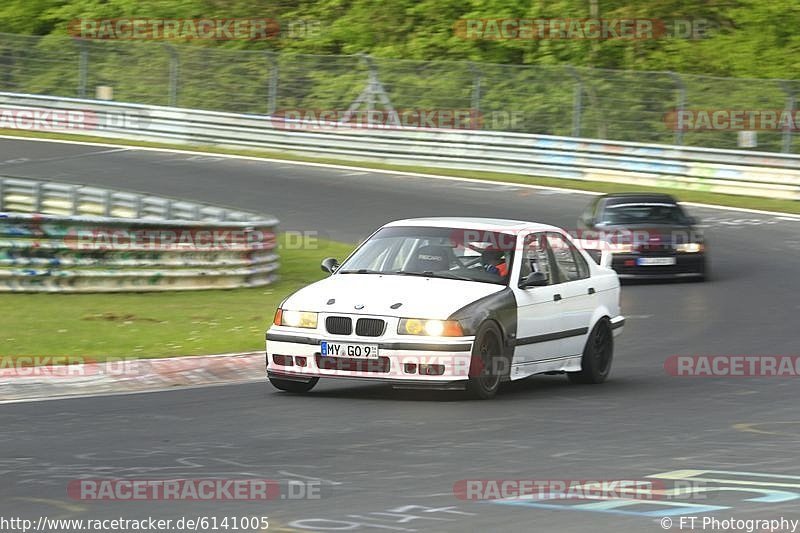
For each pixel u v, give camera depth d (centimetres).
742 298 3334
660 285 3666
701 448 1449
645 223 3759
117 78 7144
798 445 1476
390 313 1794
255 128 6519
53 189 4453
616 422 1642
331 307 1827
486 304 1836
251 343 2422
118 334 2472
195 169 5888
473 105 6425
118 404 1780
